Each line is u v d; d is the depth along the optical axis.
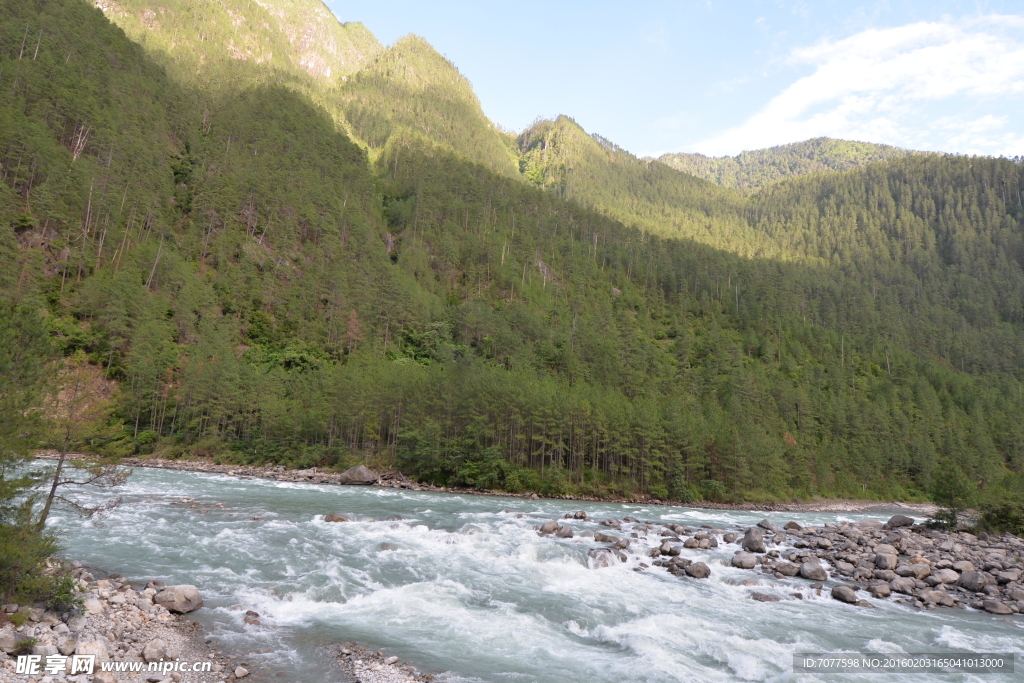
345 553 31.31
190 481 62.84
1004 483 72.56
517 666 18.27
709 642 21.69
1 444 18.80
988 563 37.78
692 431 101.12
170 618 19.88
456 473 85.44
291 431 98.62
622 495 90.31
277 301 144.75
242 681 15.74
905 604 30.09
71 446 21.86
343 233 182.25
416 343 152.25
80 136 151.50
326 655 18.08
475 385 94.25
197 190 165.75
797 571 35.12
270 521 39.25
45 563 18.83
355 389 99.44
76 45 182.25
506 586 27.42
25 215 116.12
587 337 170.62
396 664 17.75
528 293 195.62
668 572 33.25
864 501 123.19
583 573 31.02
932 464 140.38
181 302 121.50
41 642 15.66
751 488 104.06
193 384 98.81
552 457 94.81
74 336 102.06
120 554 27.86
